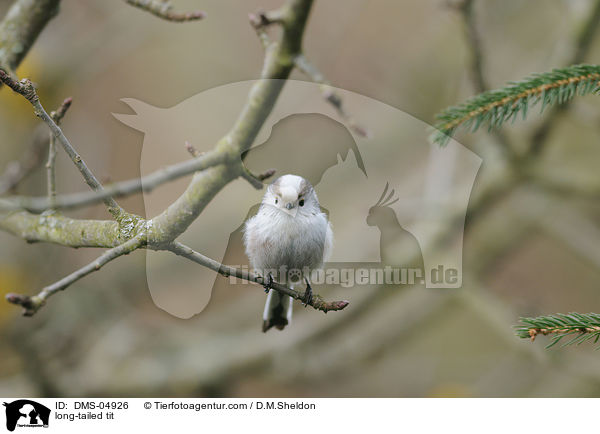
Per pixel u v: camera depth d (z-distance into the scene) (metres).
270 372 10.19
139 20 11.01
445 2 7.04
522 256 12.83
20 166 6.71
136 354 10.18
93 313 10.23
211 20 11.94
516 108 4.03
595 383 8.63
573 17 8.49
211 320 11.23
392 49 11.89
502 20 11.55
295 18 4.54
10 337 9.16
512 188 9.81
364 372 11.02
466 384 11.14
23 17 5.62
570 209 11.52
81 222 4.86
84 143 10.51
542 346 8.91
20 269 9.72
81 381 9.49
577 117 8.79
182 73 11.69
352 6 12.00
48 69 10.27
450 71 11.55
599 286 12.10
